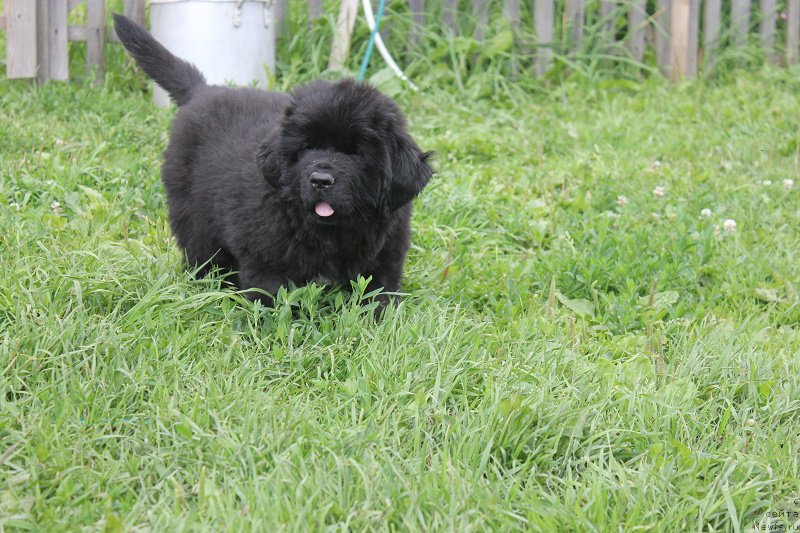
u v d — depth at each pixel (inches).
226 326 140.9
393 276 146.6
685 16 215.8
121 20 156.9
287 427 130.2
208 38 195.6
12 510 124.3
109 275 143.4
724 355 140.1
